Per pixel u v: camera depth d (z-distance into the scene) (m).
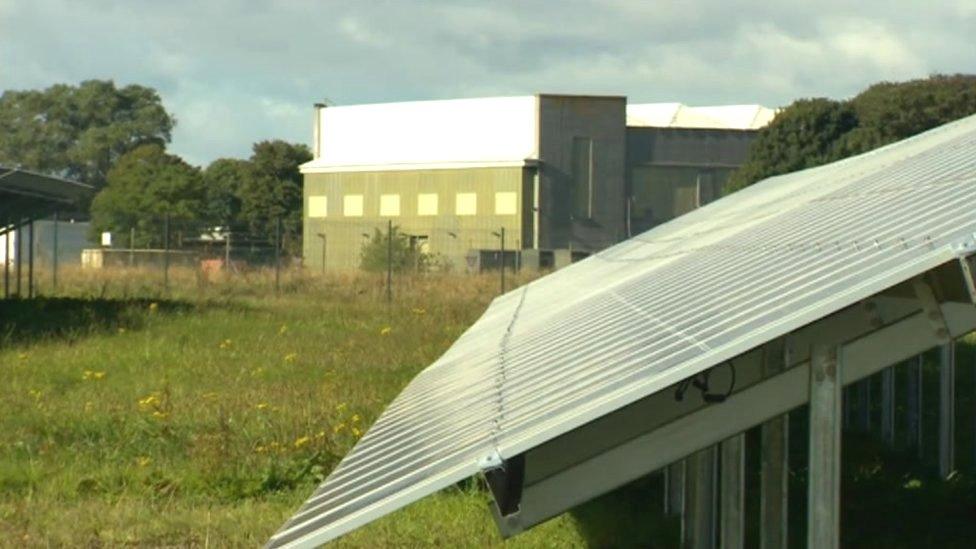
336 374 22.77
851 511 13.10
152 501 13.95
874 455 16.16
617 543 12.02
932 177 9.12
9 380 22.03
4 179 28.86
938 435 16.56
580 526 12.62
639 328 7.31
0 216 32.00
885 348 6.50
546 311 12.59
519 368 7.83
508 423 5.76
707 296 7.39
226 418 17.61
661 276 10.42
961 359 22.86
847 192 11.02
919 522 12.62
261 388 21.00
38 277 43.28
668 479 12.95
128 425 17.52
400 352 26.02
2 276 43.66
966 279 5.46
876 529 12.42
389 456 6.63
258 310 33.03
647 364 5.84
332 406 18.69
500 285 40.53
